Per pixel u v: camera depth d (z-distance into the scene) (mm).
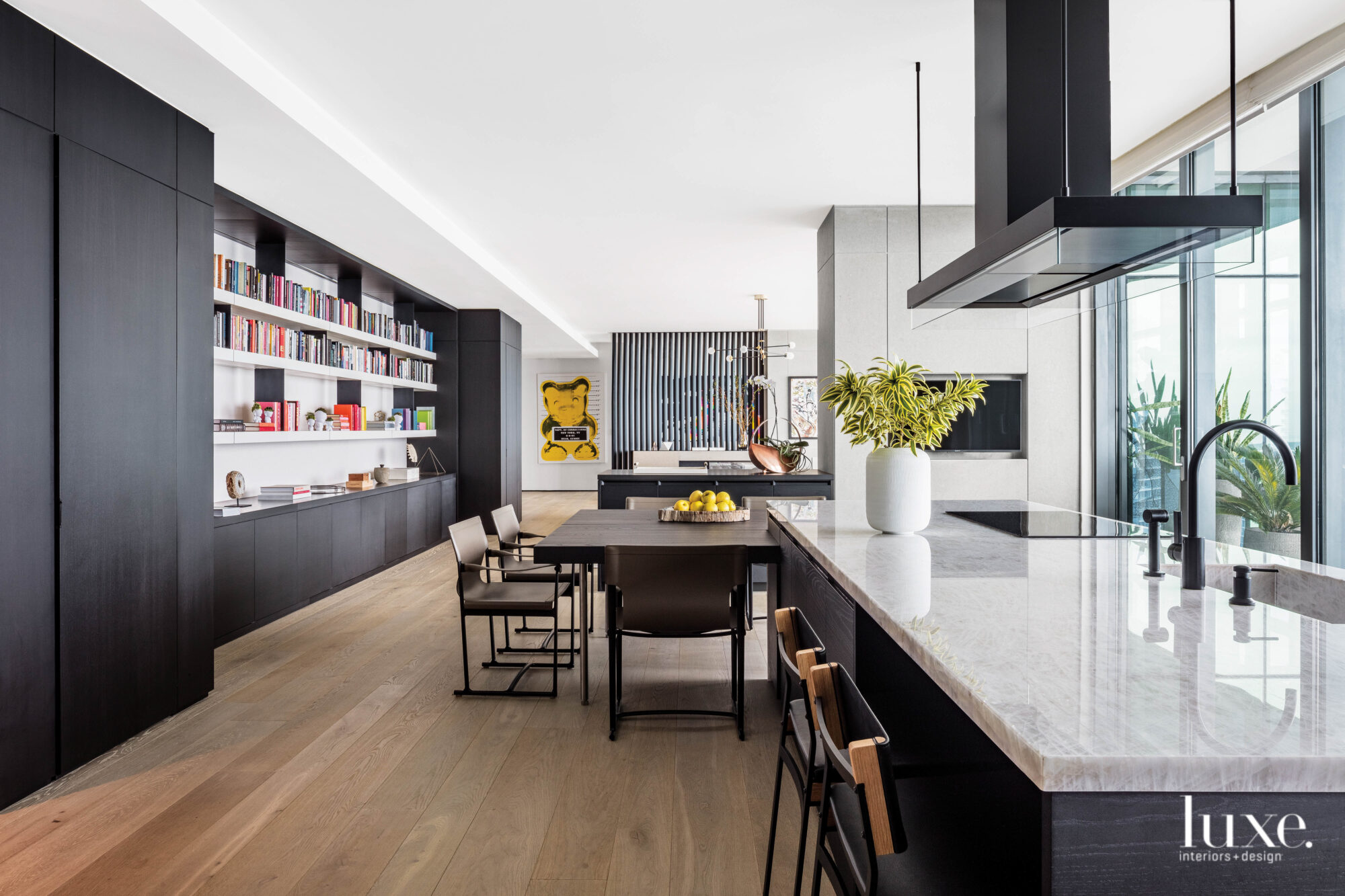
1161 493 4648
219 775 2537
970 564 1968
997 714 946
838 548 2225
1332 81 3057
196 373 3248
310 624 4539
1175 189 4125
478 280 6805
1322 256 3113
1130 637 1289
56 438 2518
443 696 3316
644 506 4695
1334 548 3109
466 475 8320
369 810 2299
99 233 2697
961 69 3262
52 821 2236
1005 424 5398
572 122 3770
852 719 1175
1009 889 1109
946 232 5250
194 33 2641
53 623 2506
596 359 13797
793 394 12672
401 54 3088
